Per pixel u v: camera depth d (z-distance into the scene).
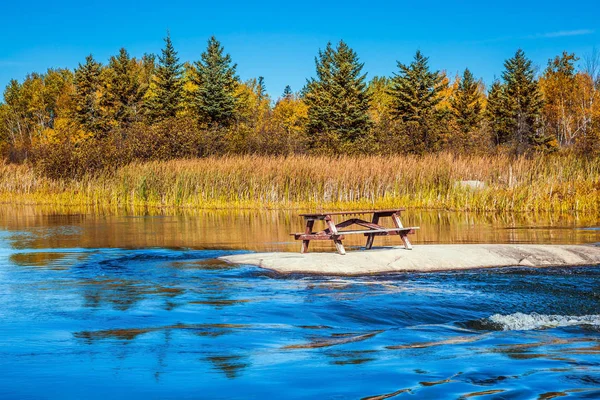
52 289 9.21
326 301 8.30
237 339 6.44
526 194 26.52
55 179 39.41
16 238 17.08
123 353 5.86
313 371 5.32
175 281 9.88
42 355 5.77
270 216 25.08
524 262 11.50
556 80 69.88
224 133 51.84
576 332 6.99
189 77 70.00
